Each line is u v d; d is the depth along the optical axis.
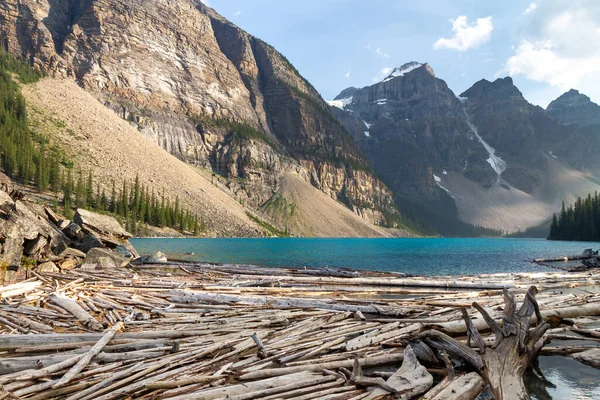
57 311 12.30
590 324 11.61
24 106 131.38
